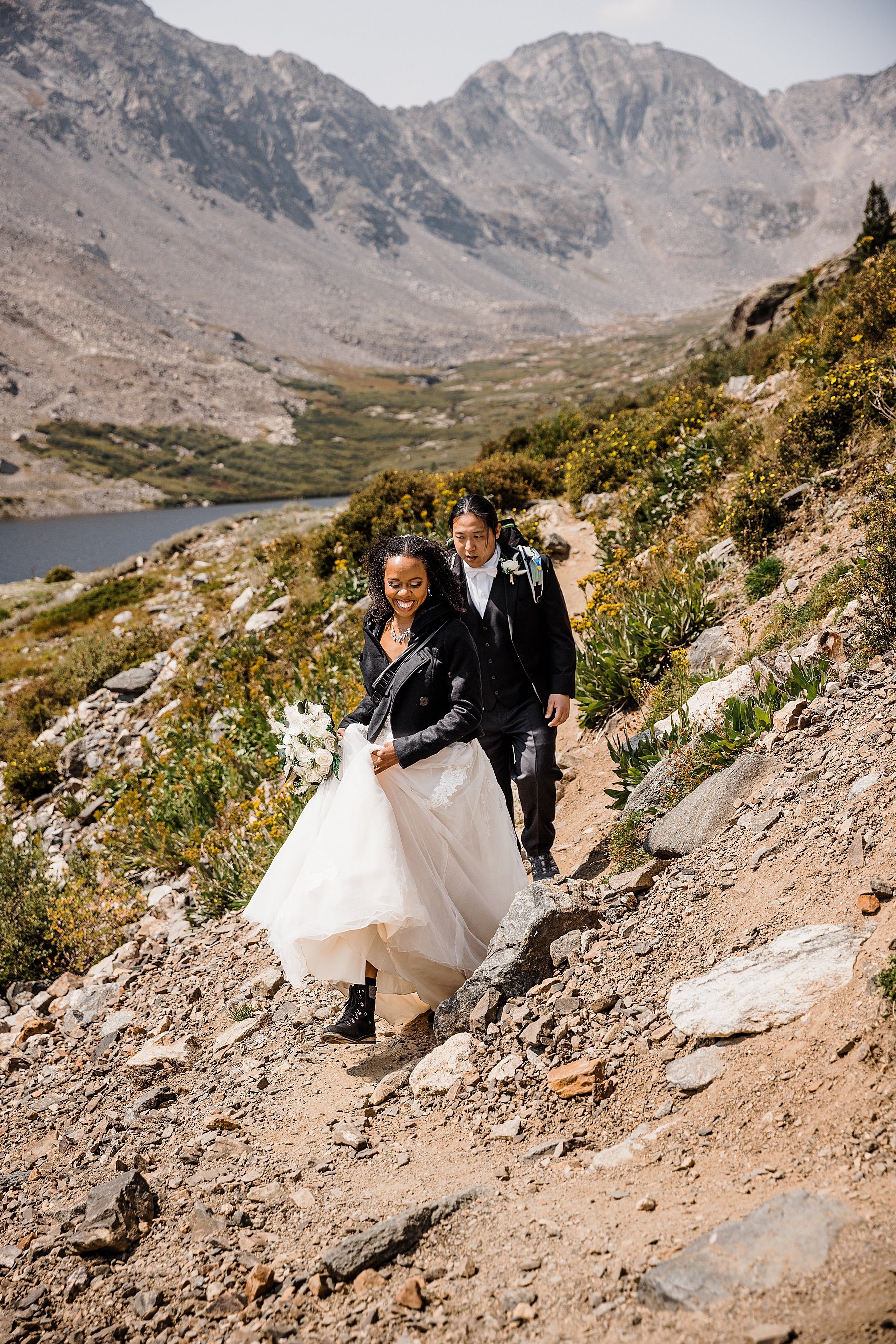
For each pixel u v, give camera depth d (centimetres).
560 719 449
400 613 361
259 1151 311
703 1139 238
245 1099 362
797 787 367
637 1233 206
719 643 623
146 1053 440
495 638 451
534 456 1792
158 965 590
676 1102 260
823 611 536
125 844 845
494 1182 253
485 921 382
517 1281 204
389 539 362
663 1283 180
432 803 358
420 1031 385
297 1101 346
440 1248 228
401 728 363
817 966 268
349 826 341
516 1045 316
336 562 1332
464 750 371
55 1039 530
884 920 268
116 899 718
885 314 1058
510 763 485
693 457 1106
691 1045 276
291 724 361
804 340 1311
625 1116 266
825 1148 212
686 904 345
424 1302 208
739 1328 164
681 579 780
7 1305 255
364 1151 292
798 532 711
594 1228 215
